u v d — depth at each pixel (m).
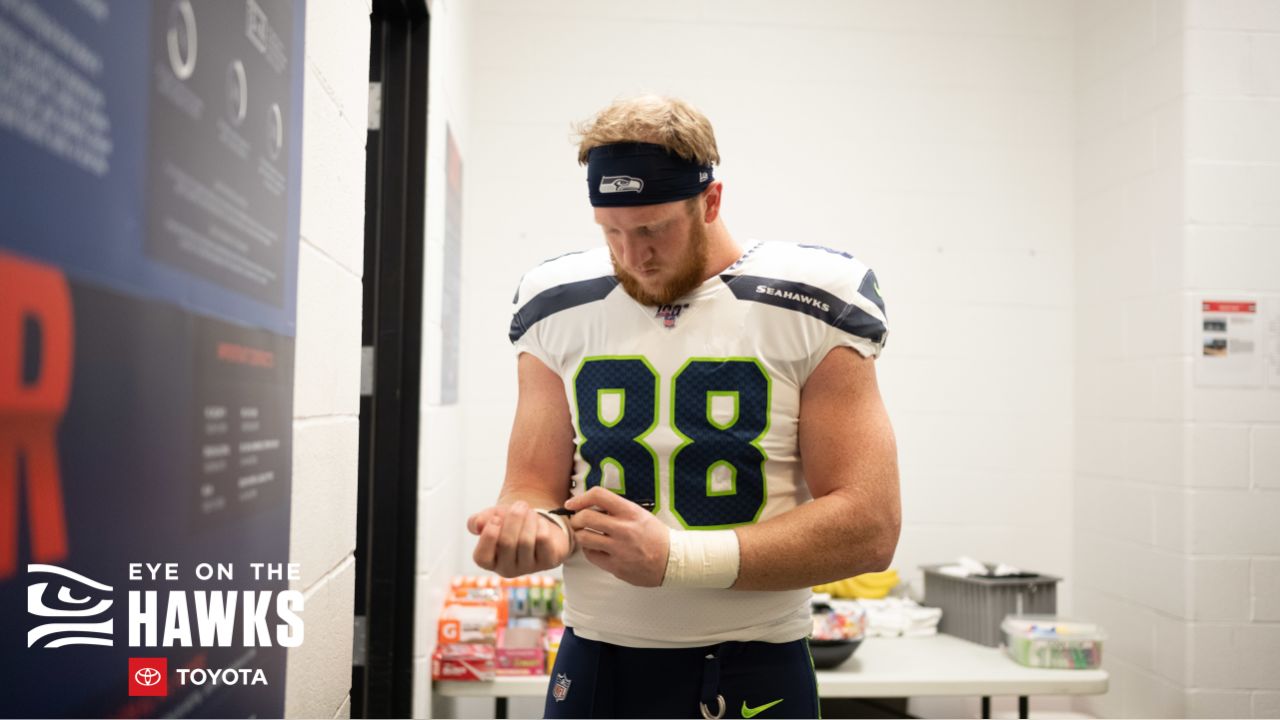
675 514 1.21
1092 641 2.37
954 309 3.28
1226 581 2.71
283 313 0.87
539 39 3.21
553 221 3.19
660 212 1.13
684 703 1.19
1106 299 3.13
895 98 3.30
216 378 0.70
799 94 3.28
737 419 1.20
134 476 0.57
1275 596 2.72
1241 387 2.75
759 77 3.27
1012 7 3.34
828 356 1.22
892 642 2.64
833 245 3.27
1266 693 2.70
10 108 0.42
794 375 1.23
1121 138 3.07
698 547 1.10
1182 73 2.79
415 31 2.08
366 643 2.03
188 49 0.63
